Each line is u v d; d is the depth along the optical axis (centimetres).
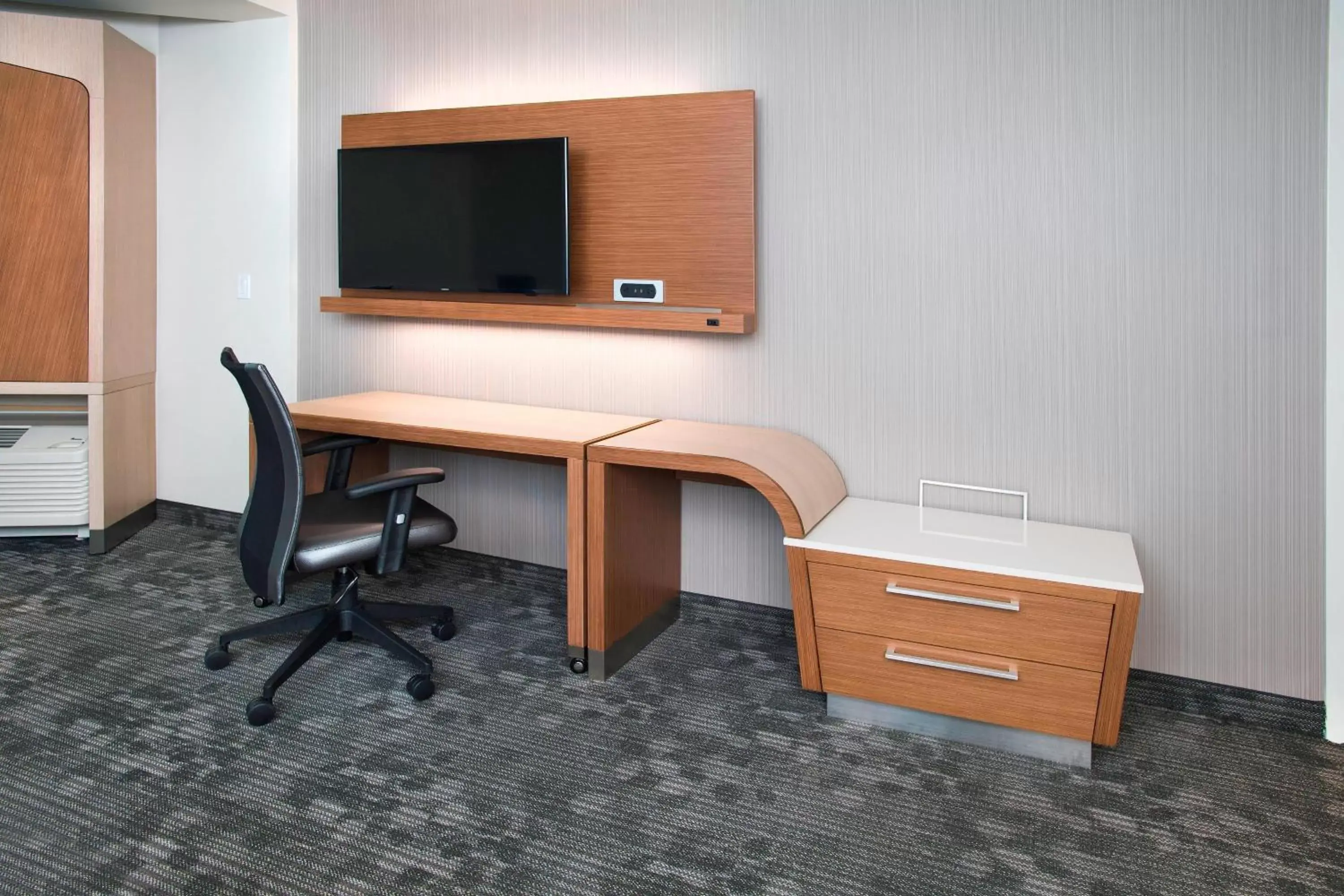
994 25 282
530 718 268
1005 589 240
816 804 227
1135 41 265
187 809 220
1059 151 277
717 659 311
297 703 274
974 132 288
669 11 329
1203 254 264
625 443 289
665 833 214
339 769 239
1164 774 241
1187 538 274
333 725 261
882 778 238
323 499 312
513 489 379
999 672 244
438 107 374
